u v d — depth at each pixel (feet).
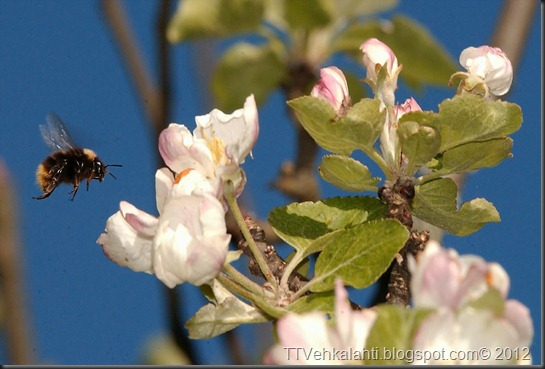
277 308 2.00
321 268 2.00
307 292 2.03
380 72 2.08
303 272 2.11
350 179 2.08
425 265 1.82
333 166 2.07
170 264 1.99
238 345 2.61
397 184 2.07
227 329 2.01
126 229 2.06
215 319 2.01
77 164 2.68
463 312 1.81
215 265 1.98
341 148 2.06
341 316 1.83
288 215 2.10
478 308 1.81
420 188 2.08
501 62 2.09
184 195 2.00
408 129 2.03
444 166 2.07
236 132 2.05
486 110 2.03
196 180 2.02
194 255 1.98
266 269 2.03
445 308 1.81
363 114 2.03
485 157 2.06
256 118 2.05
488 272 1.82
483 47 2.10
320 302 1.99
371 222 2.00
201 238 1.99
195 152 2.03
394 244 1.99
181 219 1.99
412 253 2.05
